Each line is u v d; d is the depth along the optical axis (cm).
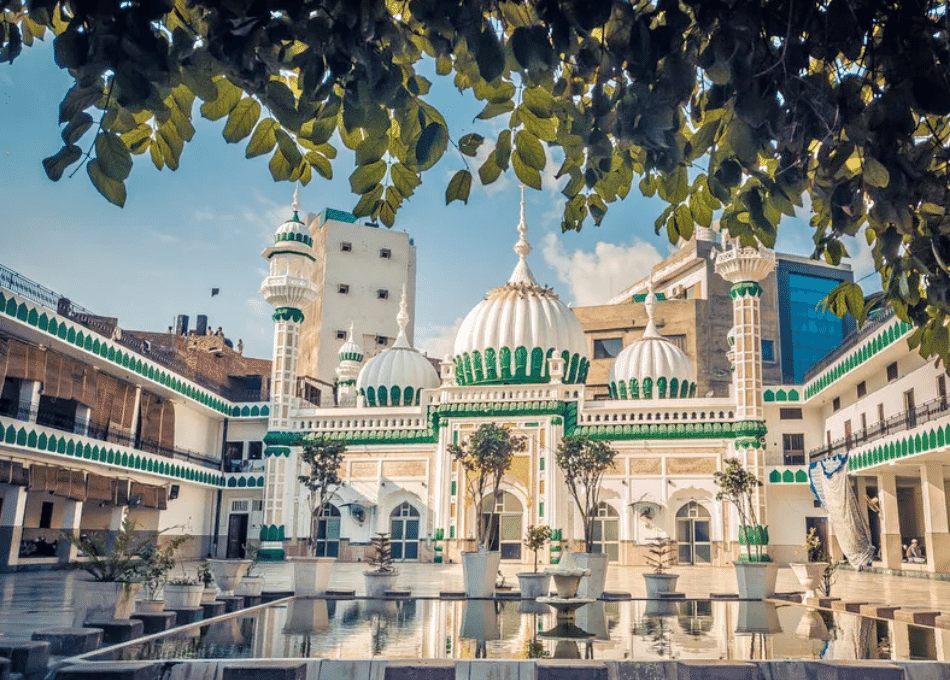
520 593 1816
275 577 2567
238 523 4256
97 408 3170
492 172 410
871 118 347
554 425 3747
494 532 3725
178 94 392
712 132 389
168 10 319
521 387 3853
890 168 359
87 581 1204
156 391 3638
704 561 3553
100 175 347
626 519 3616
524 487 3731
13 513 2680
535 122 407
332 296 5656
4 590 1933
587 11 328
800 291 5309
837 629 1237
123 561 1248
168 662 816
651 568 3384
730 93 369
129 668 792
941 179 415
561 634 1162
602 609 1587
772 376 5128
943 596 1983
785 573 3042
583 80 390
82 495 3025
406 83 395
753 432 3575
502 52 344
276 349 4144
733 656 959
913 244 418
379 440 3981
